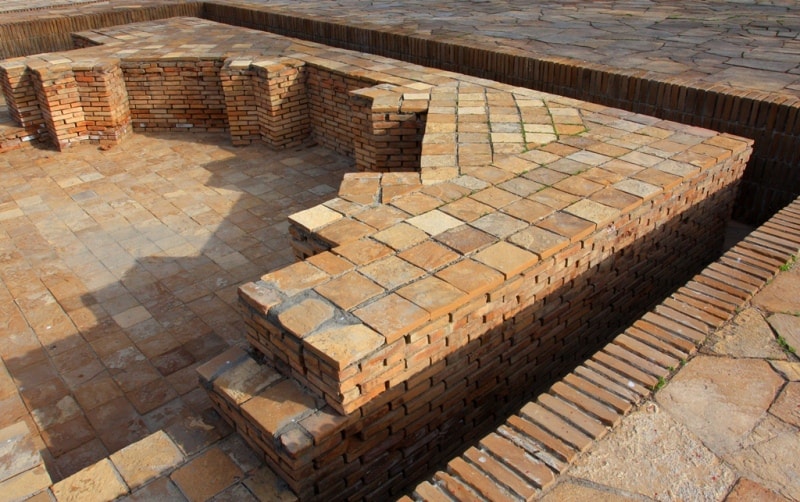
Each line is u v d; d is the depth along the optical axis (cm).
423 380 310
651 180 422
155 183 748
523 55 746
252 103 830
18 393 423
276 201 695
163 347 466
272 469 297
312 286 312
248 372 314
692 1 1167
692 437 234
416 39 888
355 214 393
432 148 500
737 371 263
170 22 1125
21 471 284
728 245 552
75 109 834
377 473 316
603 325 430
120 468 298
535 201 396
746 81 625
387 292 305
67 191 730
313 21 1080
